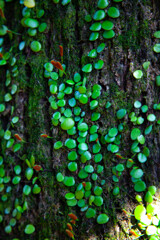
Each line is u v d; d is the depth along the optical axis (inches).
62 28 11.2
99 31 10.9
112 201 10.9
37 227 11.1
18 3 11.9
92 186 10.9
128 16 10.9
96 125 10.9
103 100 10.9
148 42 11.0
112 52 11.0
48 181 11.0
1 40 12.2
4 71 12.2
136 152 10.9
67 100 11.1
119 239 10.7
